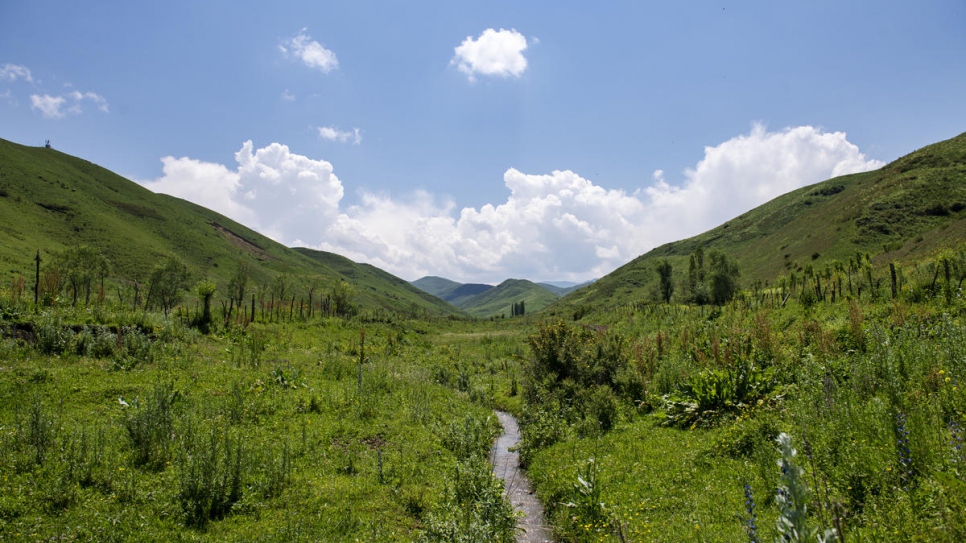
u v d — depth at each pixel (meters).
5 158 137.25
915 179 96.56
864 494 5.88
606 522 7.77
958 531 4.05
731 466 8.66
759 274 113.31
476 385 25.19
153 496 7.95
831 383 9.02
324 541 7.34
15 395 11.51
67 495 7.34
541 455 12.91
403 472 10.84
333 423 13.34
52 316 16.75
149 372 15.12
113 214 144.12
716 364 15.01
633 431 12.91
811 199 166.00
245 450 9.70
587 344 19.31
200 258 145.62
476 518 7.83
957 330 9.91
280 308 37.56
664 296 98.56
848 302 18.02
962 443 5.30
